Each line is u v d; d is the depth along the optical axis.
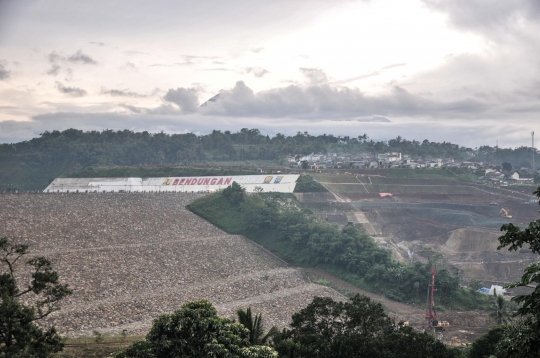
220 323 70.12
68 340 106.31
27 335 64.50
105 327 121.56
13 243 158.25
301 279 188.00
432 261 185.25
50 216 188.38
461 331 150.88
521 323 46.78
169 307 140.00
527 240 45.88
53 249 163.25
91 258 159.62
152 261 169.88
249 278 175.12
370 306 91.06
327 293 172.00
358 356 82.94
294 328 96.69
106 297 139.38
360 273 194.25
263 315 142.88
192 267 175.25
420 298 178.88
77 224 187.38
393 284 185.00
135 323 127.06
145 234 196.88
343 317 92.75
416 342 85.19
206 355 66.56
